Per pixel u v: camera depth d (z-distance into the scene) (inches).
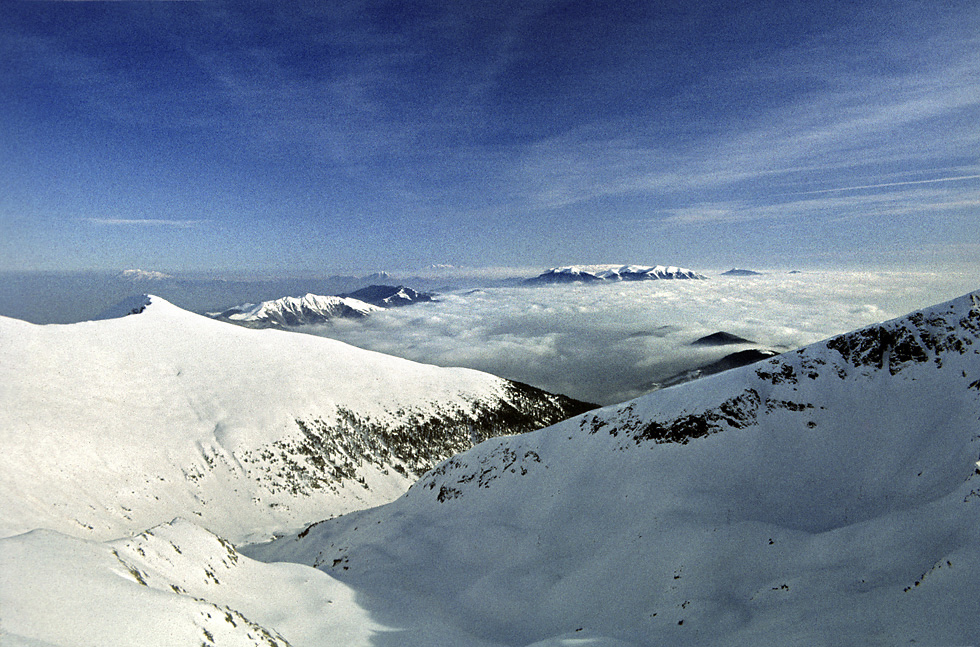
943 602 1105.4
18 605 784.9
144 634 863.7
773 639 1203.2
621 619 1524.4
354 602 1657.2
